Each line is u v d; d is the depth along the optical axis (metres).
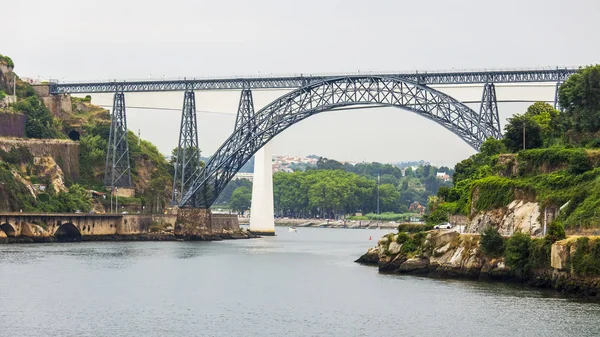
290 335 97.38
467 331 97.81
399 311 110.56
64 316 106.50
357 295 124.19
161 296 123.69
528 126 177.00
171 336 96.75
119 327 100.94
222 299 121.75
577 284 115.00
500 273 131.38
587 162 141.12
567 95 171.25
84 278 140.50
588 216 126.19
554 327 98.06
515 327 98.69
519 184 145.75
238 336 96.88
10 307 111.31
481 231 147.75
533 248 126.00
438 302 115.94
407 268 147.88
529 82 199.38
